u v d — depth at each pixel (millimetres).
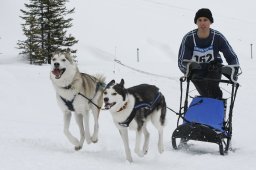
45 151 5738
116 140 7051
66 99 6027
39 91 13062
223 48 6484
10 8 39344
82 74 6457
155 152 6195
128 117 5469
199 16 6406
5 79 14648
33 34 25422
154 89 6230
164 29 39844
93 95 6480
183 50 6598
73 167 4852
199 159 5598
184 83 15281
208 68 6414
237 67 6227
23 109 10547
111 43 34438
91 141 6453
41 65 23844
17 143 6238
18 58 26328
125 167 5090
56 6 26031
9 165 4723
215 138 5941
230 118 6199
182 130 6152
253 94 13297
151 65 22359
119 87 5434
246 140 7336
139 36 36969
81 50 31250
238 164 5371
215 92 6648
